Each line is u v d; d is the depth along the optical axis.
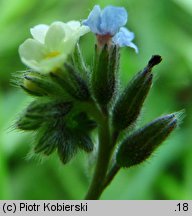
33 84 0.05
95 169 0.05
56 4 0.08
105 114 0.05
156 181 0.07
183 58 0.08
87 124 0.05
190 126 0.07
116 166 0.05
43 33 0.05
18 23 0.08
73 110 0.05
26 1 0.08
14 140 0.07
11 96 0.07
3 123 0.07
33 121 0.05
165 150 0.07
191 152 0.07
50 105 0.05
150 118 0.07
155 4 0.08
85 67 0.05
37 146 0.05
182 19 0.08
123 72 0.07
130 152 0.05
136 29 0.08
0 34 0.08
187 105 0.07
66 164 0.05
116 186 0.07
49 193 0.07
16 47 0.08
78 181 0.07
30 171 0.07
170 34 0.08
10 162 0.07
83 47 0.08
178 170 0.07
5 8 0.08
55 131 0.05
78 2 0.08
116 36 0.05
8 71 0.08
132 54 0.08
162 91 0.07
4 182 0.06
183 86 0.07
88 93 0.05
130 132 0.05
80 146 0.05
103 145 0.05
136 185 0.07
